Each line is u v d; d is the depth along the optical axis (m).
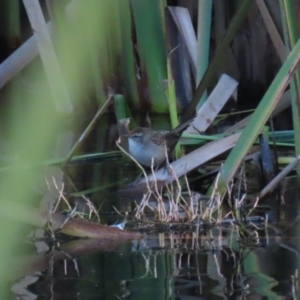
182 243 5.45
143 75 11.36
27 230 5.86
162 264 4.84
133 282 4.42
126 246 5.39
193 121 9.23
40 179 7.97
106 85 11.27
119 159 9.01
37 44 10.34
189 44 10.78
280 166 8.16
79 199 7.10
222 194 6.55
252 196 7.06
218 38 11.71
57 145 9.53
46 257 5.09
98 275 4.59
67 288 4.31
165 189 7.38
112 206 6.79
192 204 6.30
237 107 11.63
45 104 11.02
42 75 12.02
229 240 5.52
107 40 11.12
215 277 4.49
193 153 7.64
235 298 4.04
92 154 8.92
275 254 5.05
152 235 5.73
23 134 9.46
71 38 9.09
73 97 11.13
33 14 10.20
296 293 4.12
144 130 8.38
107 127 10.63
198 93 8.59
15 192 7.28
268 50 11.98
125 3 10.93
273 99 6.36
